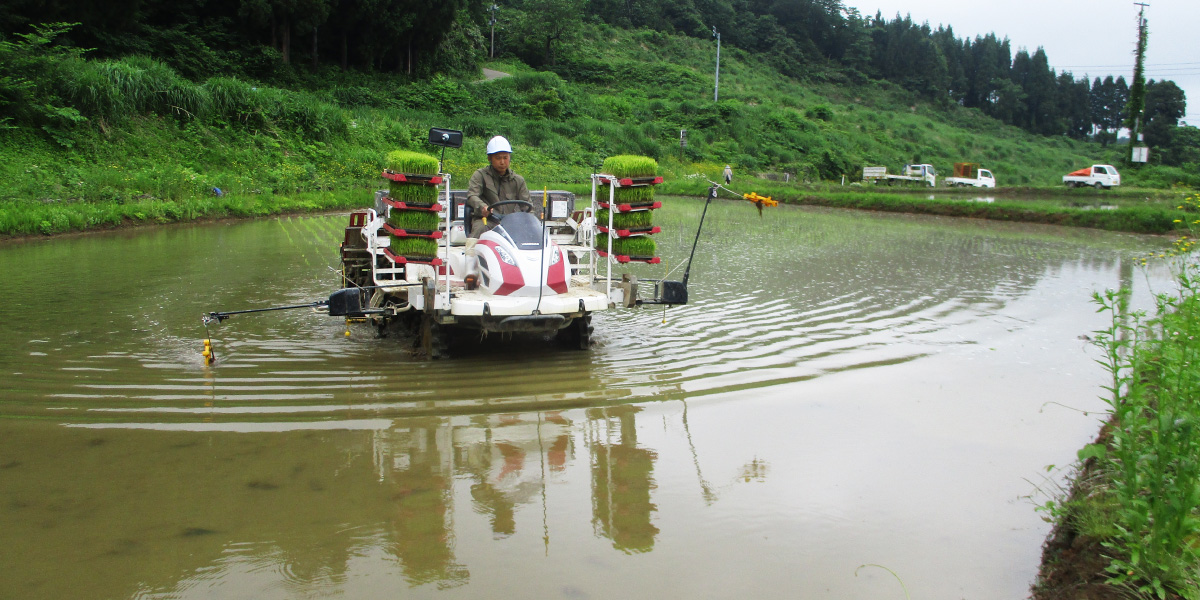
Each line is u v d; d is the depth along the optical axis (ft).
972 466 15.02
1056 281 36.55
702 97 207.82
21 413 16.83
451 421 17.24
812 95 272.92
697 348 23.68
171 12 125.70
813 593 10.64
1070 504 12.26
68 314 26.48
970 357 22.76
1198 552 10.02
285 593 10.44
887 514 13.05
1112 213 66.13
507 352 23.29
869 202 88.33
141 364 20.83
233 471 14.28
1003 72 364.58
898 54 333.01
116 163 68.80
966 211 78.59
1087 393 19.45
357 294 21.70
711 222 67.56
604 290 23.15
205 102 83.97
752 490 13.94
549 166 115.14
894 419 17.57
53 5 94.07
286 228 56.49
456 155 105.81
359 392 19.06
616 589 10.66
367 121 106.22
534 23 227.20
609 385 19.95
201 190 67.10
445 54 175.83
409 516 12.76
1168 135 238.68
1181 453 10.16
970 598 10.59
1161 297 14.80
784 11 336.90
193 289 31.53
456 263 23.67
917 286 34.81
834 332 25.79
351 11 139.13
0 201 52.31
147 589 10.44
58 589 10.36
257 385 19.34
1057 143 300.61
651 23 303.07
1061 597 10.38
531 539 12.09
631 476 14.53
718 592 10.62
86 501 12.94
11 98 67.00
